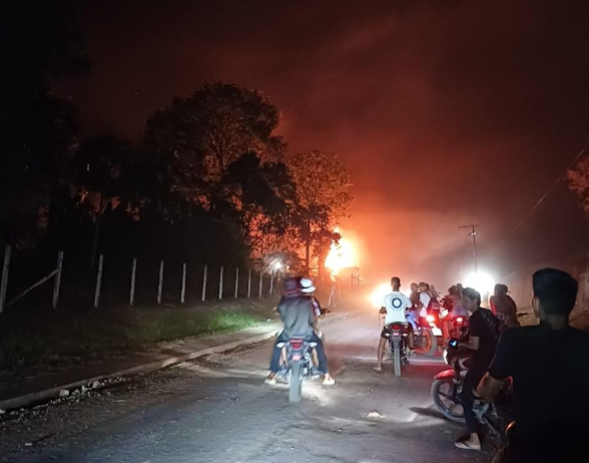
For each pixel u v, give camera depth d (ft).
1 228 51.88
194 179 112.88
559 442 9.95
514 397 10.72
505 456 10.93
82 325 52.16
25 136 50.88
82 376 36.35
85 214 85.05
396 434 25.16
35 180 53.36
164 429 25.11
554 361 10.29
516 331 11.01
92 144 79.56
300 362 31.58
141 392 33.47
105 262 79.20
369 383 37.40
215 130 117.80
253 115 117.08
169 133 115.75
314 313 32.94
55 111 53.16
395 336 40.73
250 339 63.00
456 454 22.43
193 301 82.28
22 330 45.01
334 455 21.97
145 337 56.13
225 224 109.19
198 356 50.24
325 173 154.71
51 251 72.74
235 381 37.50
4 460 20.77
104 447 22.41
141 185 87.25
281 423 26.40
